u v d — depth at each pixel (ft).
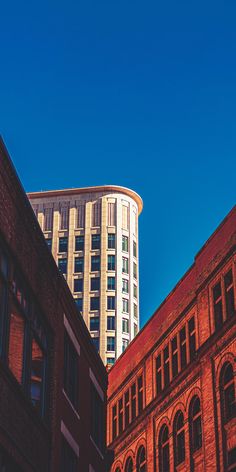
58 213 461.37
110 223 458.50
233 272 132.46
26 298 70.54
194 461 138.82
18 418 64.18
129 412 181.88
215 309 139.44
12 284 65.16
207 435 132.77
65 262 446.19
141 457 169.48
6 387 60.90
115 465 184.03
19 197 67.41
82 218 458.91
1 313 61.87
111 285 438.40
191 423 142.92
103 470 108.17
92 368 104.88
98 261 444.96
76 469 89.04
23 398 65.51
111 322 428.15
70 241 452.35
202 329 143.13
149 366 172.86
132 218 469.57
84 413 96.68
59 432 80.43
